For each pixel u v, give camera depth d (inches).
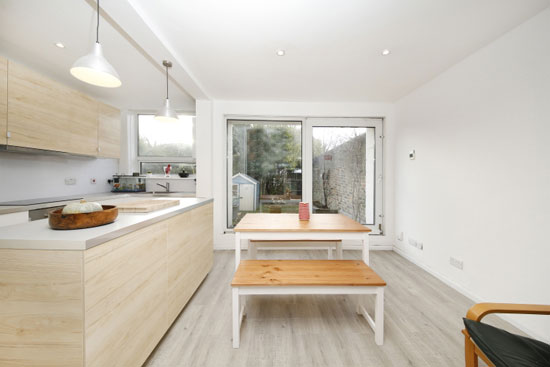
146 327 51.0
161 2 60.3
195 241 81.9
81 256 33.7
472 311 42.6
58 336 34.3
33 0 61.4
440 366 53.1
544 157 60.6
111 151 138.2
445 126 96.4
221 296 84.0
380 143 143.6
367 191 146.5
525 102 65.1
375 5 61.4
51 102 100.0
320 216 92.6
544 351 35.7
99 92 132.8
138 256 48.2
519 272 66.5
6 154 102.4
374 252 136.1
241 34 74.5
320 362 53.9
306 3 60.7
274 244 92.7
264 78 107.7
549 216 59.5
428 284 94.3
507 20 65.6
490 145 75.8
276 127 145.6
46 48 86.4
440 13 63.9
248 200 146.9
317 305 79.4
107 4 57.9
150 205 63.2
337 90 121.0
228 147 144.7
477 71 81.1
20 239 33.8
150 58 92.9
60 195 126.7
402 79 106.3
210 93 127.8
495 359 34.3
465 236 85.6
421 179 112.2
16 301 34.3
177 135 169.5
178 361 54.0
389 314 73.3
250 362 53.9
